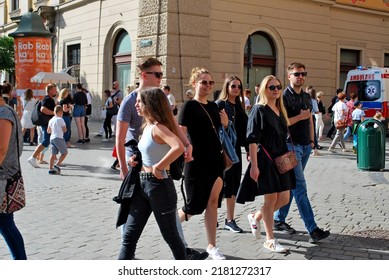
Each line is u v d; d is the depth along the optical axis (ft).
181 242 14.64
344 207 26.50
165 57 61.93
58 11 89.97
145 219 14.48
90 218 23.71
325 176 36.11
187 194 17.57
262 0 70.44
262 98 18.78
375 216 24.62
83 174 35.94
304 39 75.77
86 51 82.33
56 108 36.01
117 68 75.97
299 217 24.43
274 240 19.06
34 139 54.80
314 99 56.59
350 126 50.29
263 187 18.42
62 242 19.89
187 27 62.95
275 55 73.05
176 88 62.28
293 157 18.71
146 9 64.90
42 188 30.71
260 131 18.47
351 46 84.23
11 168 14.93
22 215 24.09
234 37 67.67
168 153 13.65
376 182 33.86
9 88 47.47
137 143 14.99
